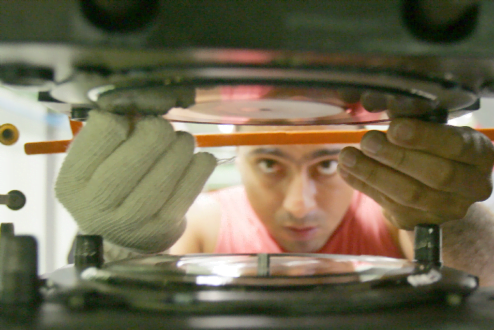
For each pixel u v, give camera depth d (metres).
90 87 0.34
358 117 0.46
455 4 0.24
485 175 0.47
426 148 0.42
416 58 0.26
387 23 0.25
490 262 0.71
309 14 0.24
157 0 0.24
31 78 0.31
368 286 0.29
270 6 0.24
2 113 1.08
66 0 0.24
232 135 0.53
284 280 0.30
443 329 0.23
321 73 0.28
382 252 1.04
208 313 0.25
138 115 0.41
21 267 0.28
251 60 0.26
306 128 0.74
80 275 0.33
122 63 0.28
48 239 1.27
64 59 0.27
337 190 0.96
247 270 0.34
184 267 0.35
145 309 0.26
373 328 0.23
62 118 1.19
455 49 0.26
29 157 1.18
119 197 0.42
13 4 0.24
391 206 0.55
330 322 0.23
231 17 0.24
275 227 1.02
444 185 0.44
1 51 0.26
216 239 1.11
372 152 0.45
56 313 0.25
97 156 0.40
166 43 0.24
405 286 0.30
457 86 0.33
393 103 0.37
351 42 0.25
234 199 1.16
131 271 0.33
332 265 0.37
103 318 0.24
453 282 0.32
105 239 0.45
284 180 0.96
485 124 1.12
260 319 0.24
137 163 0.40
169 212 0.45
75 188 0.41
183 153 0.43
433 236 0.41
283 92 0.33
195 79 0.30
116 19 0.24
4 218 1.11
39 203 1.23
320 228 0.99
